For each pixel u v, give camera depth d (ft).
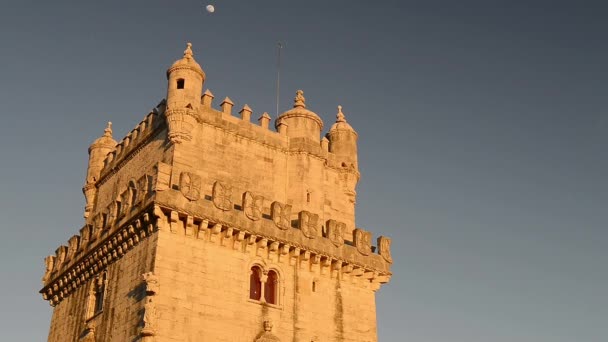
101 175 176.14
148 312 120.16
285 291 140.67
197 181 134.41
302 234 146.00
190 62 149.79
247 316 133.18
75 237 160.45
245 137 154.10
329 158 166.91
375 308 154.51
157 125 152.35
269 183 153.99
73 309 153.17
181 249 129.08
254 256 138.82
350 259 151.33
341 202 164.86
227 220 135.13
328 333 143.84
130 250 135.74
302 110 165.48
